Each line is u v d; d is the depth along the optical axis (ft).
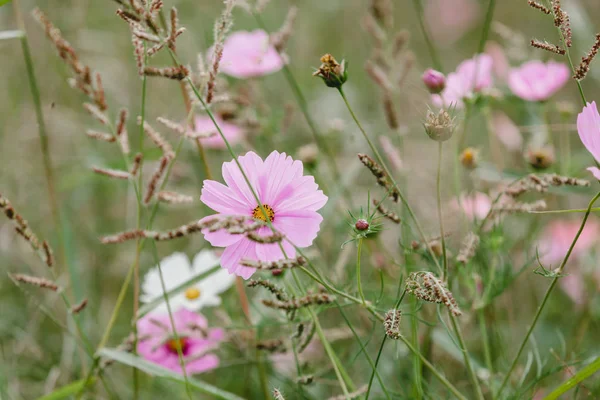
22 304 5.08
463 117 4.52
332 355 4.09
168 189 5.42
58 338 4.96
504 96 5.09
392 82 4.92
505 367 4.50
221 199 3.93
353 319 4.75
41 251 4.26
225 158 5.25
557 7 3.92
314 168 4.90
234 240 3.90
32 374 4.79
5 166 5.57
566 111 4.97
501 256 4.42
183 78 3.97
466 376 4.62
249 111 5.08
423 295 3.82
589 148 3.84
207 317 4.94
